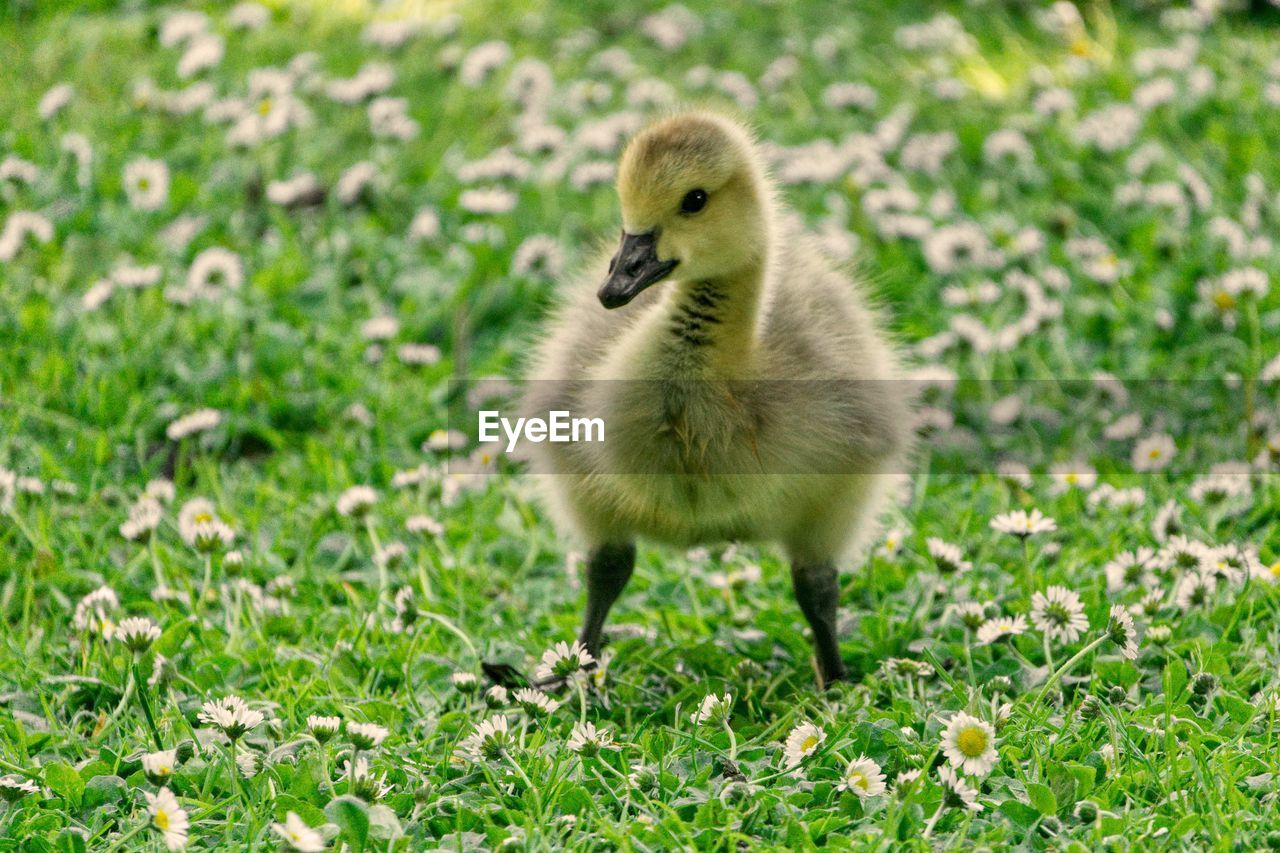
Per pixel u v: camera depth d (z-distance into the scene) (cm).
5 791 489
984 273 1000
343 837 457
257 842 460
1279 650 588
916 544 729
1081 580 668
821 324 631
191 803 488
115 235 1003
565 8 1476
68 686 589
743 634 650
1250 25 1474
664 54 1374
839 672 617
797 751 504
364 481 817
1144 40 1404
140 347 881
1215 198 1075
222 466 812
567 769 506
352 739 490
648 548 748
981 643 606
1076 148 1151
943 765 479
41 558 705
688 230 574
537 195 1112
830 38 1390
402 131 1110
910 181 1134
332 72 1293
